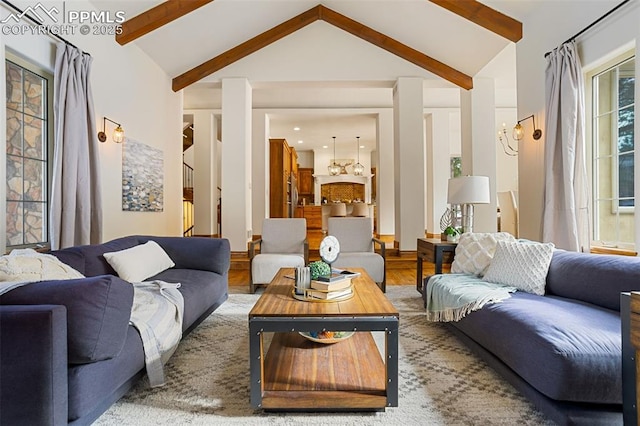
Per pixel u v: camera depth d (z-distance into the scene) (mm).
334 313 1740
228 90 5812
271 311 1784
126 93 4363
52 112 3357
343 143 11766
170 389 1899
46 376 1271
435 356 2350
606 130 3418
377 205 8359
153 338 1888
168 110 5566
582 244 3344
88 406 1429
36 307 1312
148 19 4105
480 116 5797
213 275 3209
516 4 4023
